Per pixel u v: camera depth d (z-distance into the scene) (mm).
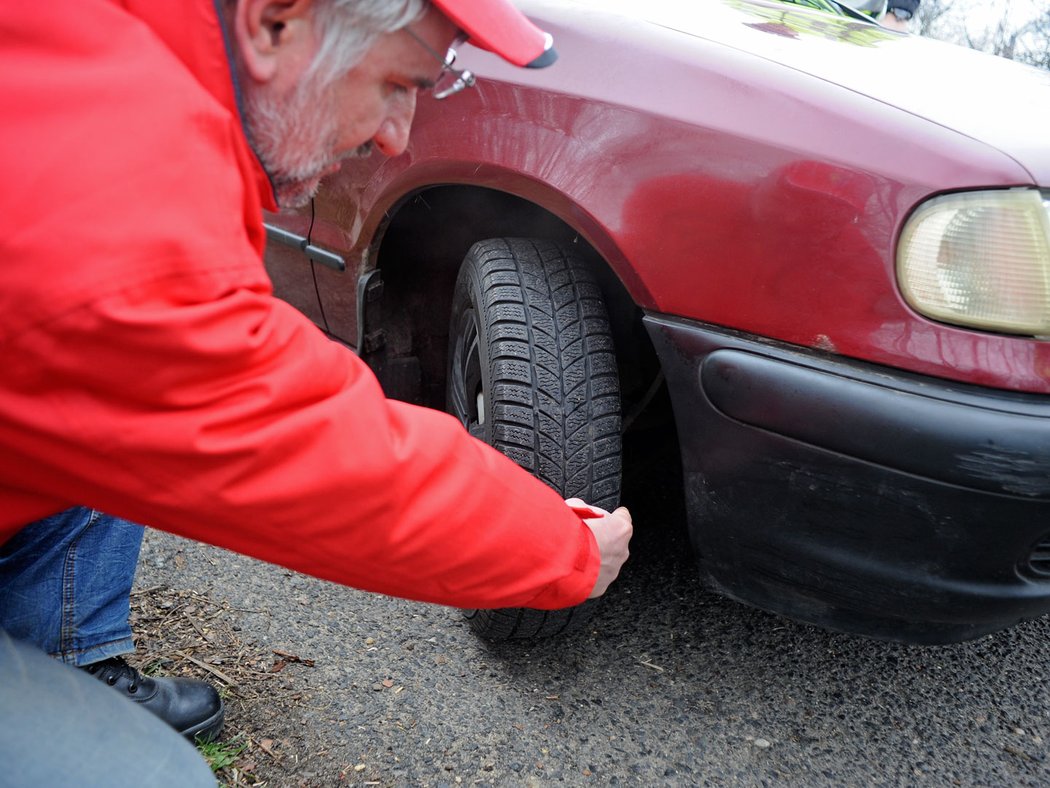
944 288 1257
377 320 2070
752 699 1799
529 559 909
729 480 1469
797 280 1338
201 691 1527
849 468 1338
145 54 668
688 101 1430
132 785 869
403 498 797
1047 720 1815
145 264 636
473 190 1891
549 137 1538
